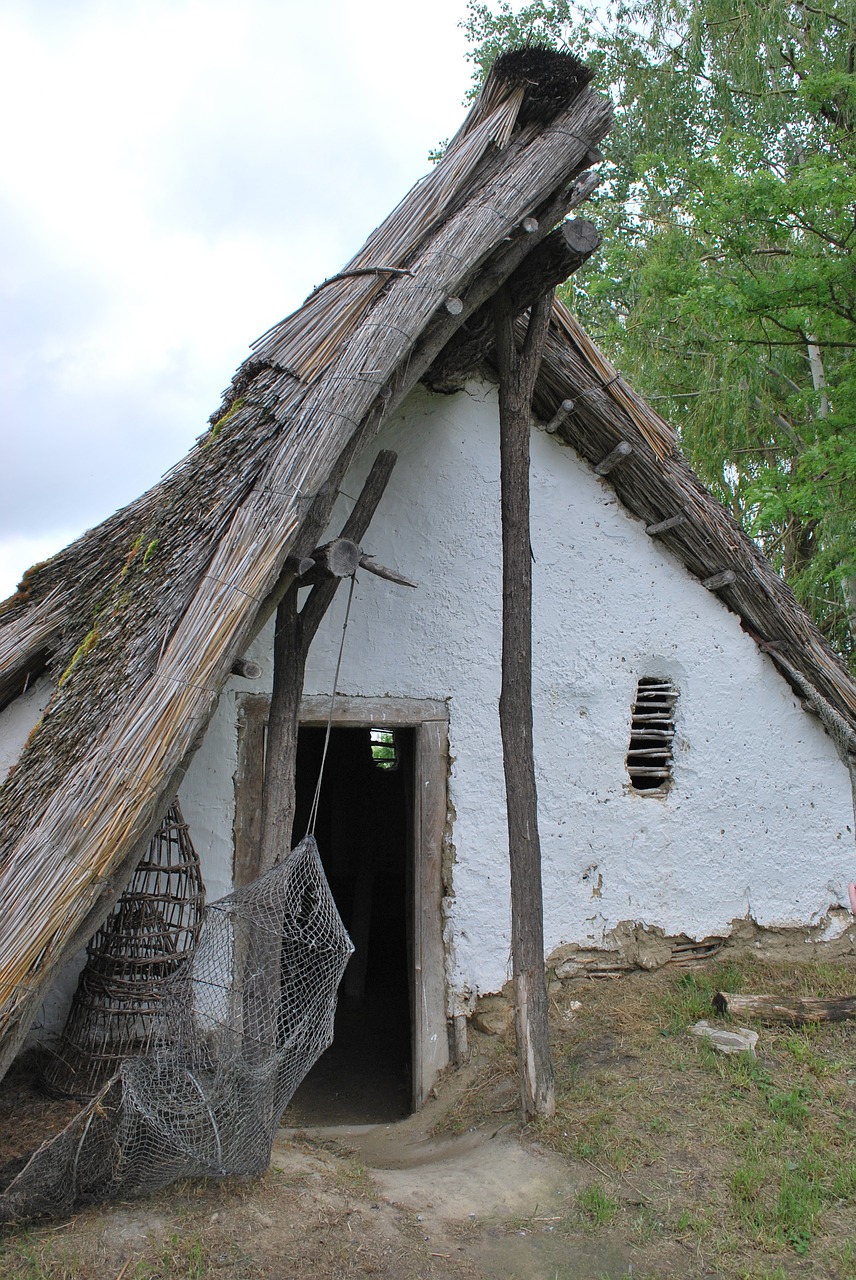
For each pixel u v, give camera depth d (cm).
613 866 614
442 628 585
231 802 541
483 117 530
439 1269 360
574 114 507
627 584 625
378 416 465
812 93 962
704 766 635
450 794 583
